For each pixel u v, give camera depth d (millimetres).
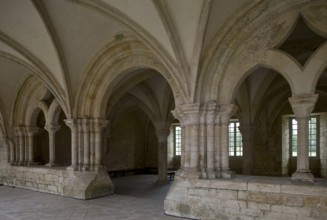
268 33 7633
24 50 10406
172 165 22906
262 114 17328
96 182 10914
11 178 14305
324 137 16547
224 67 8203
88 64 10914
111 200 10375
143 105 16281
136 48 9883
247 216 7086
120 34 9984
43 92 13656
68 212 8680
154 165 23453
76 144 11203
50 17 9047
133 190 13594
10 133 14695
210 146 8203
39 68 10820
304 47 9609
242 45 8000
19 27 9547
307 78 7043
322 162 16625
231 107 8164
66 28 9570
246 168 13625
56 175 11797
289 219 6543
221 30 8000
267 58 7629
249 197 7098
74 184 10883
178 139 22828
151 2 7488
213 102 8141
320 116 16828
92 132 11250
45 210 8945
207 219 7656
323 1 6789
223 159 8258
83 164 11195
